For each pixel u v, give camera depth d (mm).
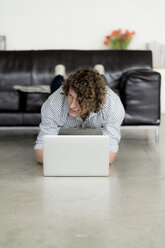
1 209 1868
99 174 2391
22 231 1627
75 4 5371
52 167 2377
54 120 2453
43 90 3787
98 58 4367
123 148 3229
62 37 5418
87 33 5426
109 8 5391
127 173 2480
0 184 2252
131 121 3576
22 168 2590
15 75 4340
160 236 1584
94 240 1547
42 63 4359
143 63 4355
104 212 1835
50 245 1505
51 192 2109
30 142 3508
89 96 2086
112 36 5371
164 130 4160
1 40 5332
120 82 4305
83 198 2020
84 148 2344
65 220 1739
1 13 5348
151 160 2822
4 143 3465
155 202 1976
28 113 3617
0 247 1485
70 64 4348
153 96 3557
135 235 1593
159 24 5430
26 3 5344
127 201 1985
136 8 5398
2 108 3645
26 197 2035
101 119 2465
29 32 5395
